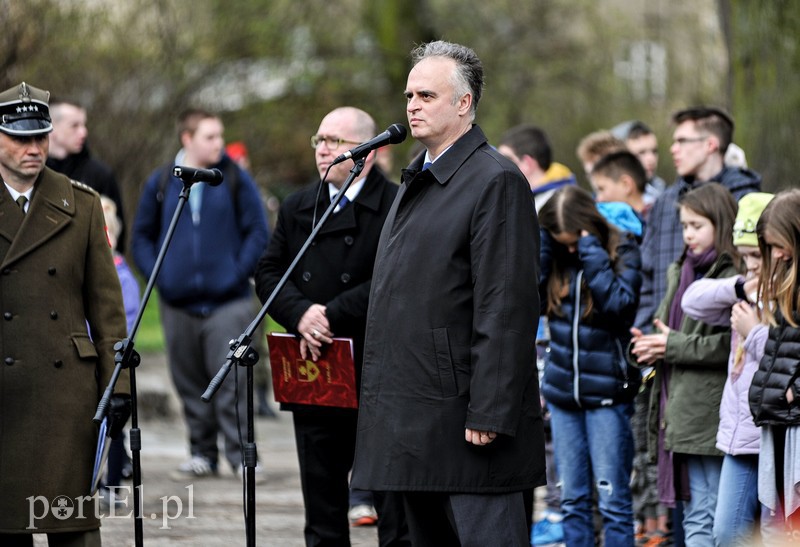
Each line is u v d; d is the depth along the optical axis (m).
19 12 26.91
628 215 11.21
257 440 18.00
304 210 9.91
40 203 8.62
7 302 8.46
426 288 7.88
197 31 33.47
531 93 38.19
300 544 11.13
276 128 37.94
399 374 7.89
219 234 14.25
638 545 11.72
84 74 30.34
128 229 31.69
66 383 8.51
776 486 8.62
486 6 38.38
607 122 37.66
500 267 7.73
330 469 9.69
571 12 38.12
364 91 38.28
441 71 8.08
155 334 27.94
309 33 37.78
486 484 7.78
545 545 11.89
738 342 9.04
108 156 31.25
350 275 9.70
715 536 9.11
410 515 8.27
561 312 10.10
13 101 8.51
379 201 9.80
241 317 14.36
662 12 37.06
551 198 10.14
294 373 9.56
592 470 10.23
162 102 32.31
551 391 10.19
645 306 11.47
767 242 8.62
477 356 7.68
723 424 9.09
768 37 14.33
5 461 8.37
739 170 11.26
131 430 8.41
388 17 37.50
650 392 10.83
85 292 8.84
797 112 14.03
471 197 7.88
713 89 36.03
